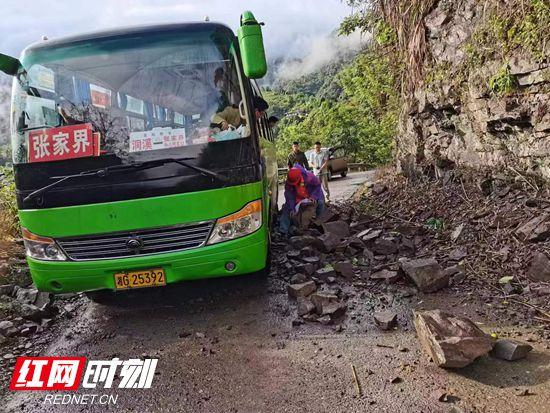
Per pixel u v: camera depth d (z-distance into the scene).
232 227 4.32
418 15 7.98
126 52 4.45
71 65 4.44
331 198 12.73
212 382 3.36
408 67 8.64
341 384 3.14
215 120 4.30
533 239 4.89
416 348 3.53
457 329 3.29
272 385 3.23
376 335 3.81
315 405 2.94
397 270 4.91
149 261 4.25
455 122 7.41
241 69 4.59
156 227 4.25
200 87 4.38
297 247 6.21
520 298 4.14
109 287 4.38
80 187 4.23
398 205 8.25
